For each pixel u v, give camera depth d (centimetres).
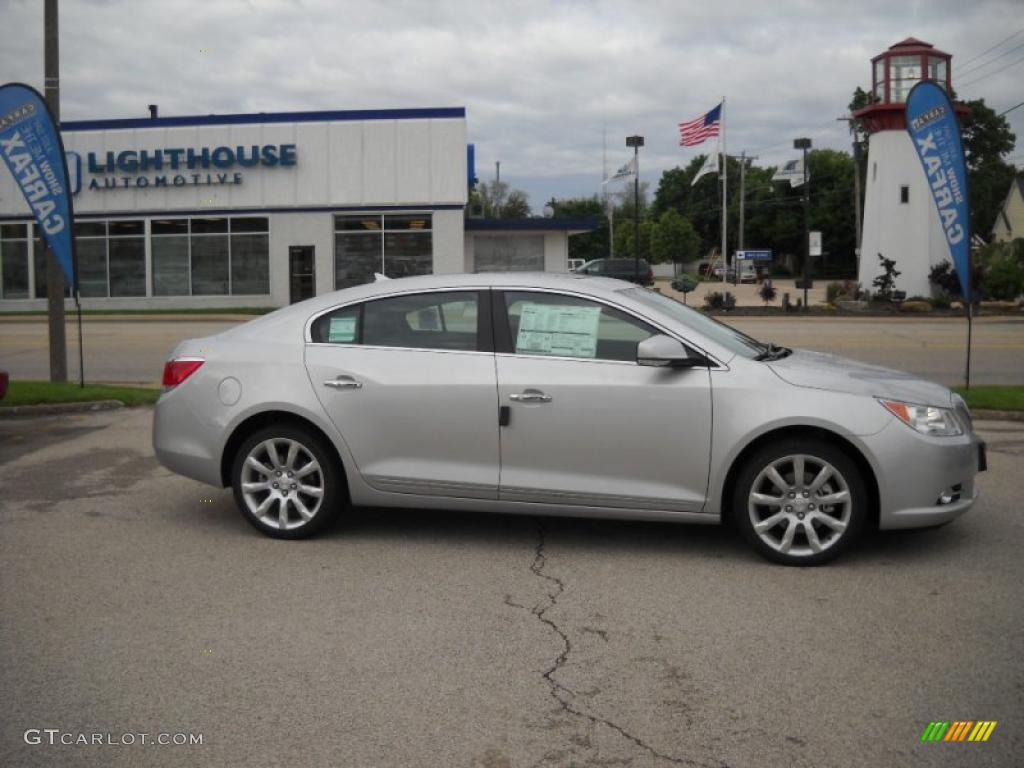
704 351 589
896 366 1748
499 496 610
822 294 5031
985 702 404
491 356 612
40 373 1669
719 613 507
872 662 444
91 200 3562
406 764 360
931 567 578
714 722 389
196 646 468
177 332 2603
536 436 600
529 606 521
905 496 565
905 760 359
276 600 531
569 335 608
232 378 641
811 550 577
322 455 631
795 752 366
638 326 602
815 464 575
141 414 1157
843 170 9050
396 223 3516
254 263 3562
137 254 3588
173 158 3516
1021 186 7362
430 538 648
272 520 647
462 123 3459
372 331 636
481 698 412
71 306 3622
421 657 455
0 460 895
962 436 580
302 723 391
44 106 1270
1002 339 2323
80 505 734
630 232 9406
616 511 598
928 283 3828
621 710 401
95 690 422
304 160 3500
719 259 9875
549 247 3997
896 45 3788
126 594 541
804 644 466
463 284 631
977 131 7950
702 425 579
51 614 511
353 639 476
